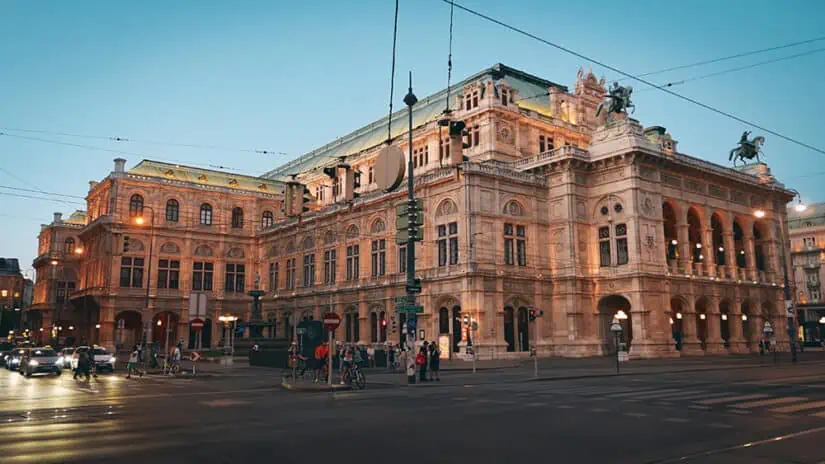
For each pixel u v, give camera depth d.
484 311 57.00
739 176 71.19
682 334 62.03
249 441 13.59
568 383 29.89
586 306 61.19
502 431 14.72
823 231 109.94
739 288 68.75
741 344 67.06
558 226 63.03
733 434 14.04
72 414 18.84
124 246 80.75
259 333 61.97
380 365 45.44
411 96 29.38
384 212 68.12
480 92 69.44
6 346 85.75
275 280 87.38
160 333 83.44
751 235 72.81
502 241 59.88
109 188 83.44
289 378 33.75
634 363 48.38
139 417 17.94
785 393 22.98
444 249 61.34
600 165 62.59
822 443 12.83
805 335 106.44
